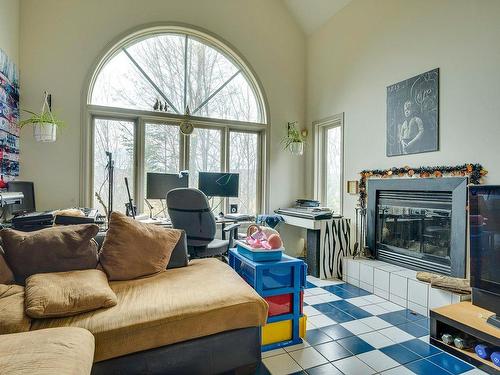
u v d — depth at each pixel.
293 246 4.46
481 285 1.93
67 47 3.39
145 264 2.07
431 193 2.79
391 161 3.20
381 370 1.79
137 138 3.77
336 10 4.00
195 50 4.09
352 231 3.71
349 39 3.80
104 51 3.52
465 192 2.47
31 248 1.81
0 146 2.68
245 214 3.98
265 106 4.34
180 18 3.85
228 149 4.24
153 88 3.88
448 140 2.64
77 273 1.77
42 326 1.37
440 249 2.72
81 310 1.48
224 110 4.23
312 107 4.46
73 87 3.41
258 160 4.46
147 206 3.78
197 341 1.58
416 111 2.92
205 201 2.76
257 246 2.16
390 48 3.22
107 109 3.57
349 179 3.76
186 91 4.02
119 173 3.73
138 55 3.82
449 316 1.98
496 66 2.31
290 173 4.51
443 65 2.69
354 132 3.70
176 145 3.97
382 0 3.33
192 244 2.87
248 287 1.86
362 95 3.58
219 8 4.06
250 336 1.72
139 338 1.43
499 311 1.84
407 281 2.67
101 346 1.36
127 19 3.62
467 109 2.50
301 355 1.95
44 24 3.30
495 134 2.31
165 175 3.61
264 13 4.34
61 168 3.37
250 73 4.25
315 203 4.10
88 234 2.00
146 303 1.59
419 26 2.92
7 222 2.52
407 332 2.24
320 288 3.20
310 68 4.52
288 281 2.11
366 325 2.35
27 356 1.06
